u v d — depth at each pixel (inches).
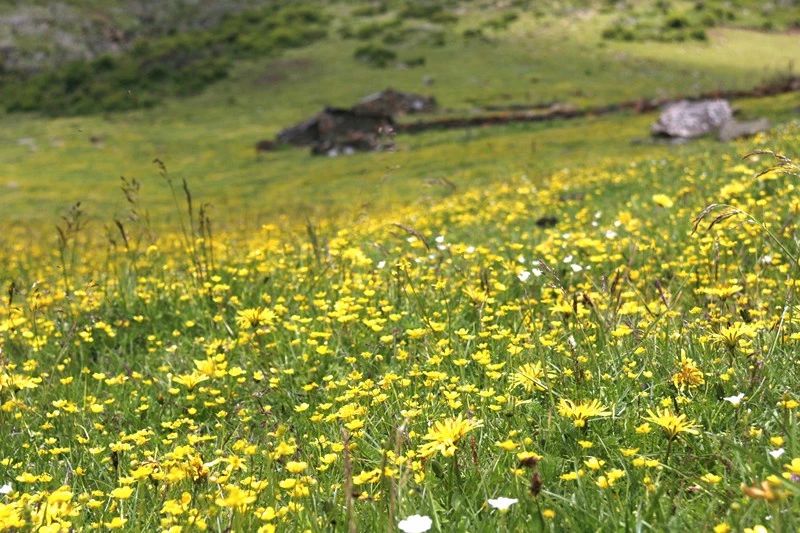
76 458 205.9
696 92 4918.8
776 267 290.8
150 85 6028.5
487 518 140.3
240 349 278.7
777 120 2165.4
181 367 279.1
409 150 3142.2
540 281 316.5
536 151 2463.1
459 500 145.2
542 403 195.3
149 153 3764.8
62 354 289.9
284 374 248.1
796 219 354.6
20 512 144.5
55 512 143.3
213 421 229.8
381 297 310.0
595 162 1398.9
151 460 173.0
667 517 131.1
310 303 318.7
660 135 2276.1
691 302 274.8
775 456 134.7
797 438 148.7
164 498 162.6
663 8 7509.8
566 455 165.5
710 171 650.8
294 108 5152.6
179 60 6801.2
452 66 5876.0
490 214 625.3
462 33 6850.4
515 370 205.5
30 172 3319.4
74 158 3698.3
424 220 626.5
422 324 266.7
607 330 228.2
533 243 446.0
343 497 154.9
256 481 167.8
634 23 7066.9
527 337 227.6
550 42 6510.8
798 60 6230.3
